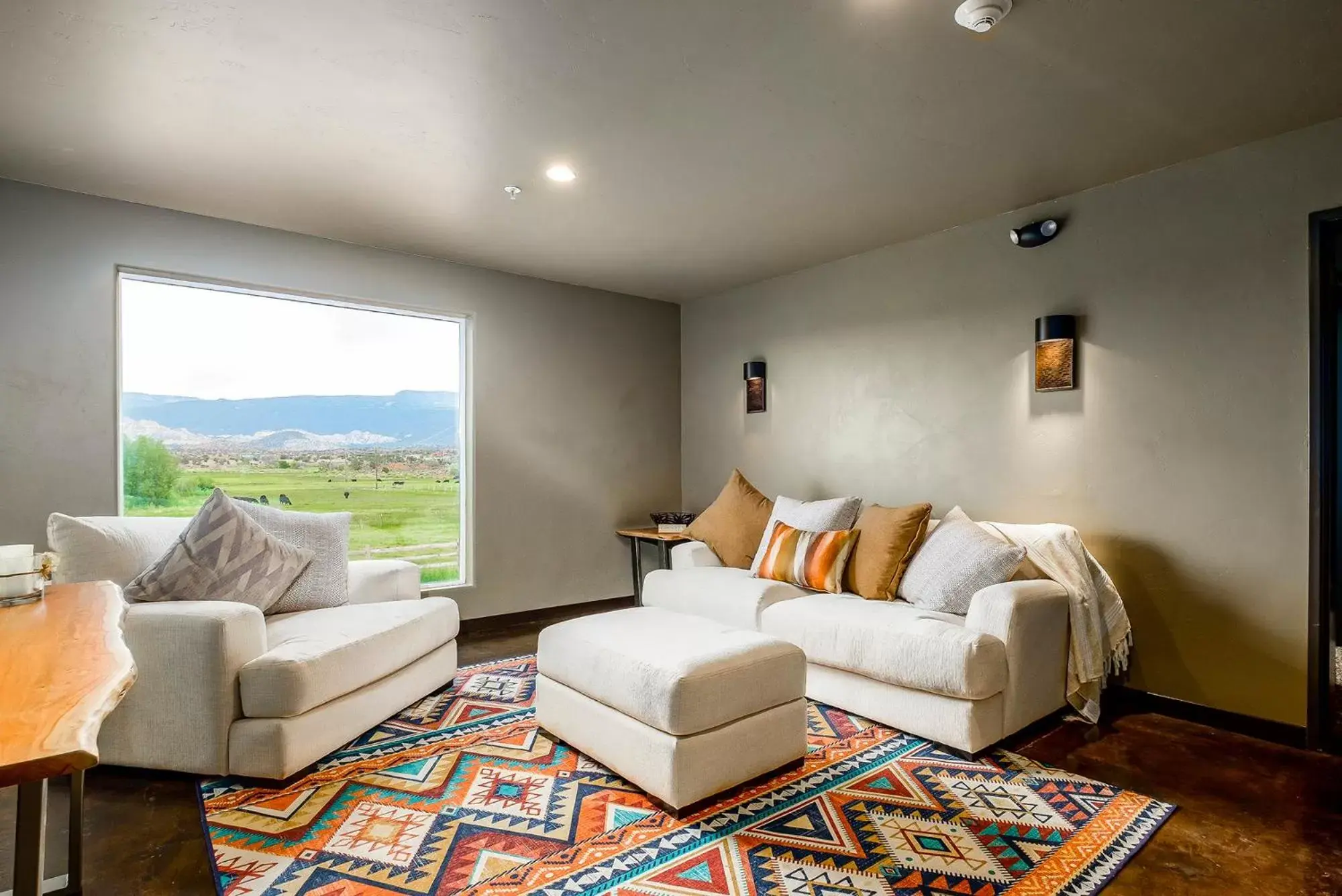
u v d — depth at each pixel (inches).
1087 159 120.8
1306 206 109.1
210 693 93.4
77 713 33.4
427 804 89.0
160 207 142.4
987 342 149.8
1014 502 144.6
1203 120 107.0
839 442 181.2
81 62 90.2
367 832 82.0
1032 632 109.2
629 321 219.5
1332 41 86.2
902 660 107.2
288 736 92.5
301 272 159.8
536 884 72.2
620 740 92.7
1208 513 118.5
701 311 224.2
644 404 222.4
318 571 127.3
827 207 144.0
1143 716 121.3
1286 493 110.5
